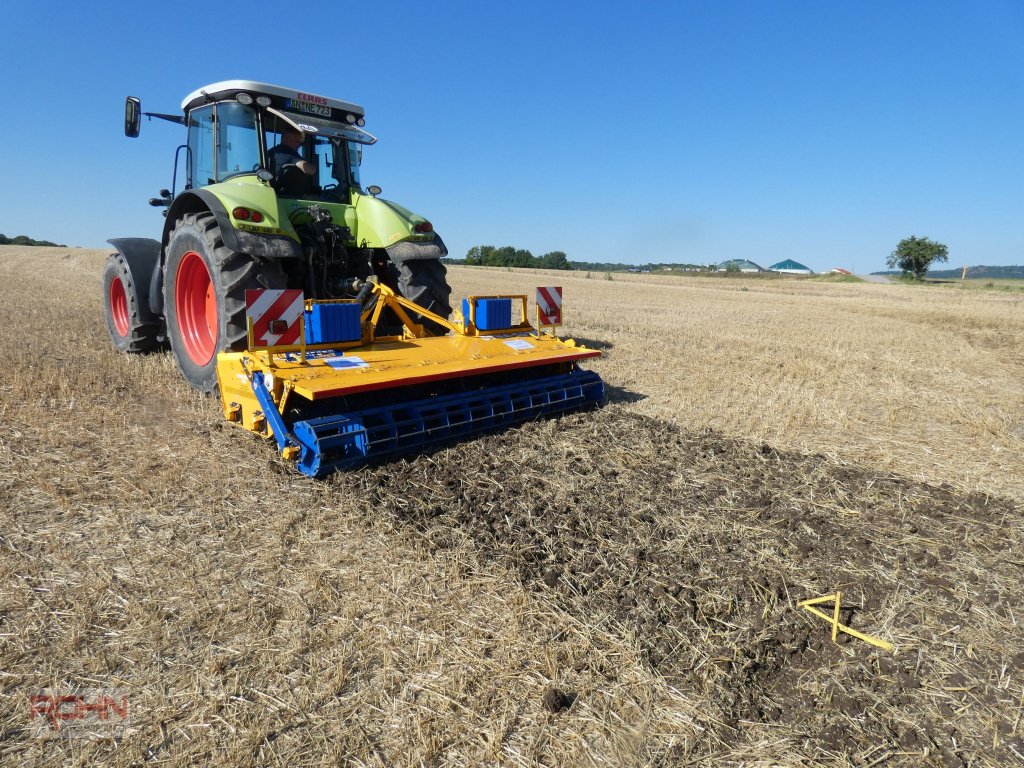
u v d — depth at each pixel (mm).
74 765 1919
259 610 2697
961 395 7039
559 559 3195
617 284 33719
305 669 2361
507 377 5754
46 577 2893
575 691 2299
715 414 5895
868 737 2154
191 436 4789
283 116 6051
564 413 5734
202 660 2395
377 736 2068
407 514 3629
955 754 2086
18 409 5305
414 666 2389
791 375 7969
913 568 3205
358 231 6520
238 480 4008
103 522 3412
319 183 6645
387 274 6695
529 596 2840
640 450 4766
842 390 7156
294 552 3180
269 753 1986
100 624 2590
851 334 12586
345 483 4008
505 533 3443
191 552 3145
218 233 5301
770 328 13414
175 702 2188
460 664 2404
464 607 2766
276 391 4203
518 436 4969
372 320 5164
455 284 27781
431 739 2043
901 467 4594
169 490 3830
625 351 9555
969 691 2377
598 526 3541
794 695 2359
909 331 13266
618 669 2416
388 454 4434
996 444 5156
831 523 3666
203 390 5848
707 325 13852
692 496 3992
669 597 2889
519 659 2438
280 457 4402
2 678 2270
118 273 7547
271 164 6254
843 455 4828
